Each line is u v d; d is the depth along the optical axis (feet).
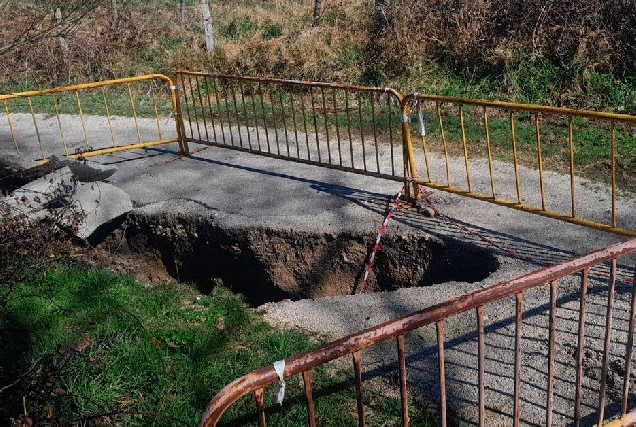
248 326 15.58
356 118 34.45
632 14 34.63
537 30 36.52
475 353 13.51
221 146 26.61
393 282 19.51
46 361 12.69
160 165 27.55
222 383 13.25
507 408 11.83
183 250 22.24
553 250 17.47
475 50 37.96
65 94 46.88
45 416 11.62
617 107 31.37
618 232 16.58
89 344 14.55
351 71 41.50
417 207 20.79
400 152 27.73
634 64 33.27
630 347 9.46
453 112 33.91
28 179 23.13
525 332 14.01
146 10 64.90
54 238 19.38
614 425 9.81
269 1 64.34
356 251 19.72
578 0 36.32
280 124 34.17
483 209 20.48
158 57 52.65
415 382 12.80
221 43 50.80
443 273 18.61
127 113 38.93
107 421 12.38
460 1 40.93
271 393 12.73
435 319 7.43
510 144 27.78
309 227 20.15
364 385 12.89
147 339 14.78
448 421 11.68
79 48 52.37
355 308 16.10
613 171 16.20
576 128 29.40
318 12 50.29
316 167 25.88
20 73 51.21
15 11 30.09
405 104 19.75
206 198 23.26
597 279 15.79
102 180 24.17
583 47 34.19
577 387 9.18
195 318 16.31
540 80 34.53
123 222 22.90
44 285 18.04
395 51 40.63
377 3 44.80
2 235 17.22
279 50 46.06
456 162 25.95
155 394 13.12
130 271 22.07
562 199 21.11
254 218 21.15
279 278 20.61
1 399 12.14
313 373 13.33
